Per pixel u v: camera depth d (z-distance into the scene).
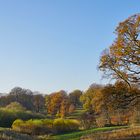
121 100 36.97
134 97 36.84
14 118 97.06
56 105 171.75
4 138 33.31
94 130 70.44
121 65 35.97
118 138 41.06
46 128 80.50
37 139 45.41
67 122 85.81
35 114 109.19
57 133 82.38
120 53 35.62
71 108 157.00
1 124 93.56
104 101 37.38
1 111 96.06
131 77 36.25
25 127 78.12
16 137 39.84
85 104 95.00
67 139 59.12
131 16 35.62
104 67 36.72
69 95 192.00
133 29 35.22
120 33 35.59
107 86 37.22
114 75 36.78
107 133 46.03
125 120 72.75
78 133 72.06
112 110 37.66
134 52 35.41
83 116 93.88
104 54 36.72
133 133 42.78
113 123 74.00
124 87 36.66
